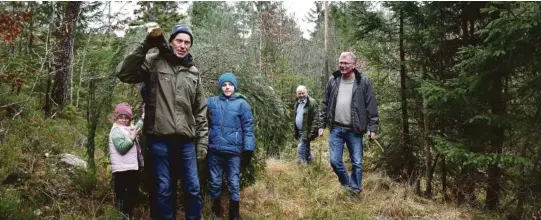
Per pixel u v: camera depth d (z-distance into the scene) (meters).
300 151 7.85
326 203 5.40
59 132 6.63
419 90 5.30
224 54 5.14
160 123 3.61
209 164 4.46
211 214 4.53
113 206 4.21
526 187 5.05
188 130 3.71
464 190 5.63
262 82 5.40
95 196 4.50
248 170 5.11
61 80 9.19
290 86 15.25
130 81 3.63
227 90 4.46
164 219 3.74
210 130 4.45
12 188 4.13
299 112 8.22
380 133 6.61
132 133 4.06
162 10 9.93
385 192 5.82
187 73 3.79
